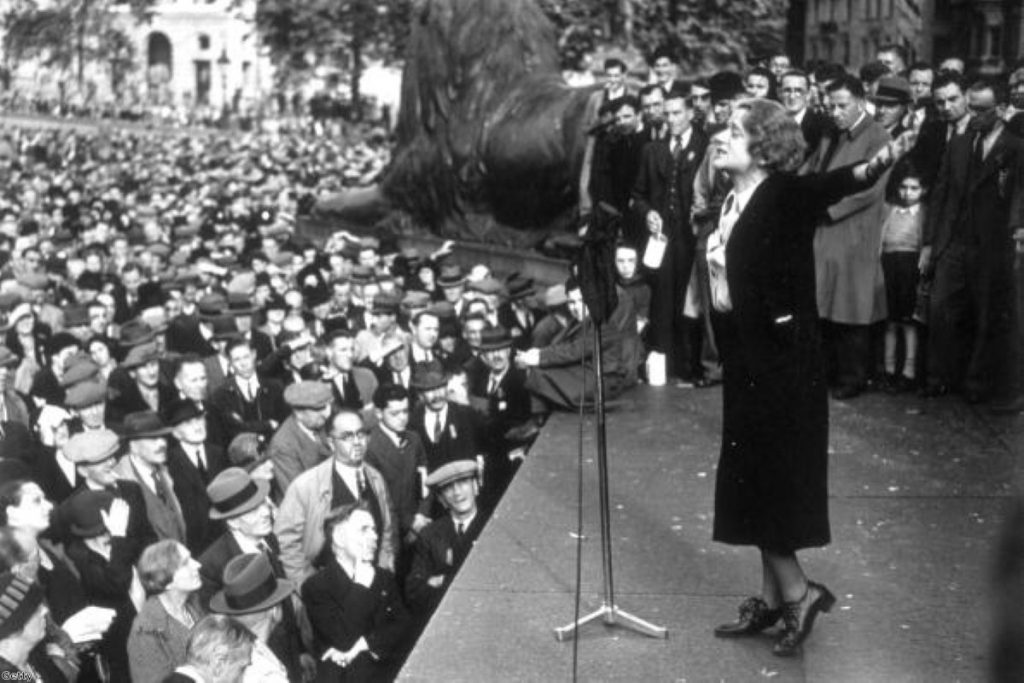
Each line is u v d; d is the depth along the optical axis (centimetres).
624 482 988
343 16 4000
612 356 1269
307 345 1616
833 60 1595
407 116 2770
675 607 742
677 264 1345
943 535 835
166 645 882
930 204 1164
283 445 1286
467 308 1656
